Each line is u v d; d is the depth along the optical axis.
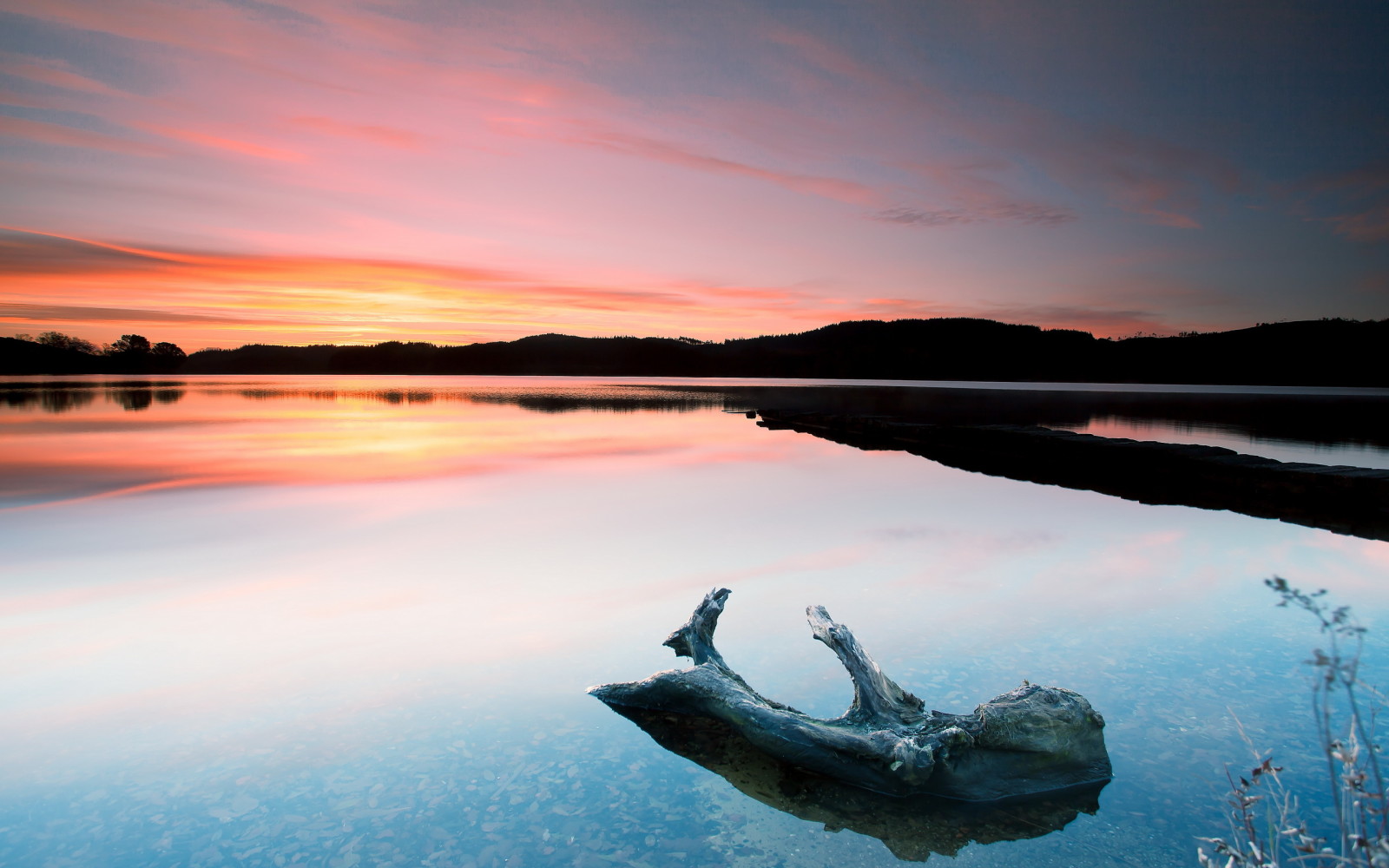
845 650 4.10
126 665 4.92
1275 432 23.67
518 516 10.50
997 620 5.75
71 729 4.01
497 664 4.96
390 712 4.22
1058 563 7.64
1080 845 2.96
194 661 5.00
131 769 3.60
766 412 31.59
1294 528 9.56
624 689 4.37
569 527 9.73
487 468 15.88
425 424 28.09
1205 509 11.09
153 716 4.16
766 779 3.55
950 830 3.09
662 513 10.72
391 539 8.96
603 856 2.92
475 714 4.20
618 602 6.38
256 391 61.81
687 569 7.48
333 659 5.03
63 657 5.06
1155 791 3.31
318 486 13.23
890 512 10.84
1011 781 3.37
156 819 3.19
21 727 4.05
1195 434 23.12
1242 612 5.90
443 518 10.28
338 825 3.14
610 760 3.71
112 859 2.90
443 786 3.45
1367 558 7.86
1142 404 44.16
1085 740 3.46
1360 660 4.79
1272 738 3.75
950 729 3.46
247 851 2.96
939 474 15.08
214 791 3.40
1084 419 30.34
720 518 10.28
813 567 7.55
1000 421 29.50
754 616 5.89
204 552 8.30
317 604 6.30
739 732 3.94
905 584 6.86
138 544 8.66
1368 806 2.02
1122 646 5.12
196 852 2.95
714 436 24.02
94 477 14.05
